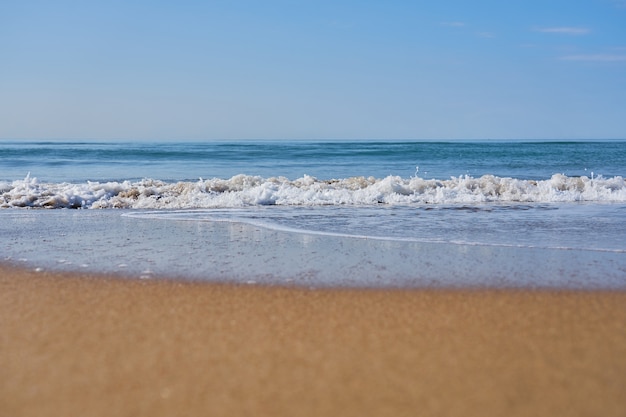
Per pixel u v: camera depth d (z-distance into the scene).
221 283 5.41
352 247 7.21
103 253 6.82
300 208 11.09
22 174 22.25
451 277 5.64
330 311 4.55
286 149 44.28
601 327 4.19
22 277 5.64
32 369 3.42
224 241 7.62
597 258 6.57
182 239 7.78
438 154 38.81
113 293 5.06
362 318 4.38
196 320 4.32
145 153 36.34
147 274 5.76
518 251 6.97
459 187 13.63
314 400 3.04
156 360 3.55
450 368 3.45
